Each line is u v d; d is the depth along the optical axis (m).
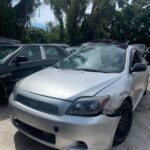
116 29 42.97
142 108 6.25
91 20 32.88
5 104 6.02
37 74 4.48
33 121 3.53
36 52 6.80
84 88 3.68
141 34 44.03
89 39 33.56
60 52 7.62
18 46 6.50
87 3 32.31
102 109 3.46
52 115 3.41
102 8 32.56
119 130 4.00
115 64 4.71
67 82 3.90
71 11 32.28
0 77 5.64
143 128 5.01
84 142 3.34
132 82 4.54
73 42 33.22
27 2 28.27
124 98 3.98
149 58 16.72
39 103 3.55
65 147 3.38
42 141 3.57
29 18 29.14
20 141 4.20
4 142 4.14
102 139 3.42
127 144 4.30
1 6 24.94
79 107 3.40
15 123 3.97
